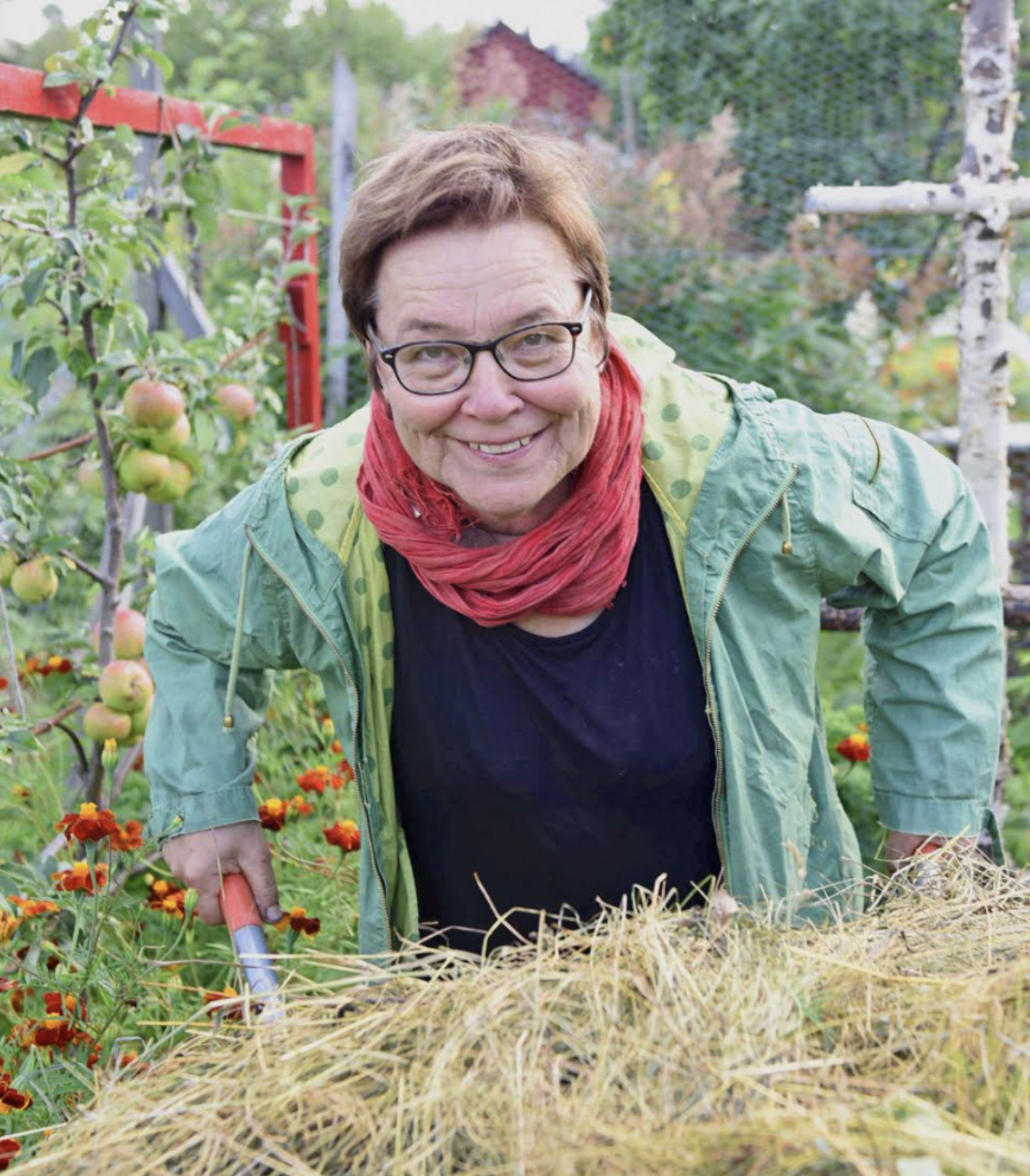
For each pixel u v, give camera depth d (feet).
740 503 5.17
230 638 5.66
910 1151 3.21
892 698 5.81
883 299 17.89
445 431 4.77
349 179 15.49
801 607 5.38
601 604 5.08
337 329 15.66
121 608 9.91
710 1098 3.48
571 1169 3.31
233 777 5.79
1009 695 12.73
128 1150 3.89
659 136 18.43
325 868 8.27
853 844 5.93
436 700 5.30
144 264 9.62
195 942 8.43
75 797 9.43
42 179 9.00
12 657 9.00
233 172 17.97
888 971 4.07
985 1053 3.48
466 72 23.36
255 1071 4.09
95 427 9.37
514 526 5.15
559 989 4.01
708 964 4.18
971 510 5.67
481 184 4.51
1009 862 5.39
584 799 5.28
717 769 5.24
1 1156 4.69
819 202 9.09
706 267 16.81
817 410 16.39
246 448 11.12
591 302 4.84
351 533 5.33
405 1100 3.80
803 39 17.37
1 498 8.51
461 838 5.49
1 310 9.04
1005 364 9.29
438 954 4.47
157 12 8.79
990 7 8.89
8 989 6.83
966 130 9.14
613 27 18.63
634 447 5.01
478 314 4.55
